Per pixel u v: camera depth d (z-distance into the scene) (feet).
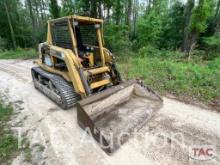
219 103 14.11
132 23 54.08
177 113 12.51
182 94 16.15
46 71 16.29
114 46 37.04
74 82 11.94
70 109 13.64
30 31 84.07
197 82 18.33
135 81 14.02
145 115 11.75
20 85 20.26
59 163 8.27
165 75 21.59
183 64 26.78
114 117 11.59
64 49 12.99
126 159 8.36
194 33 42.01
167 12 58.90
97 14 37.81
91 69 13.21
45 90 16.01
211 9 42.06
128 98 13.87
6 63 37.32
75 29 12.88
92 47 14.32
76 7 37.32
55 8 41.04
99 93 10.98
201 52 37.35
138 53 38.86
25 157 8.75
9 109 14.11
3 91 18.48
